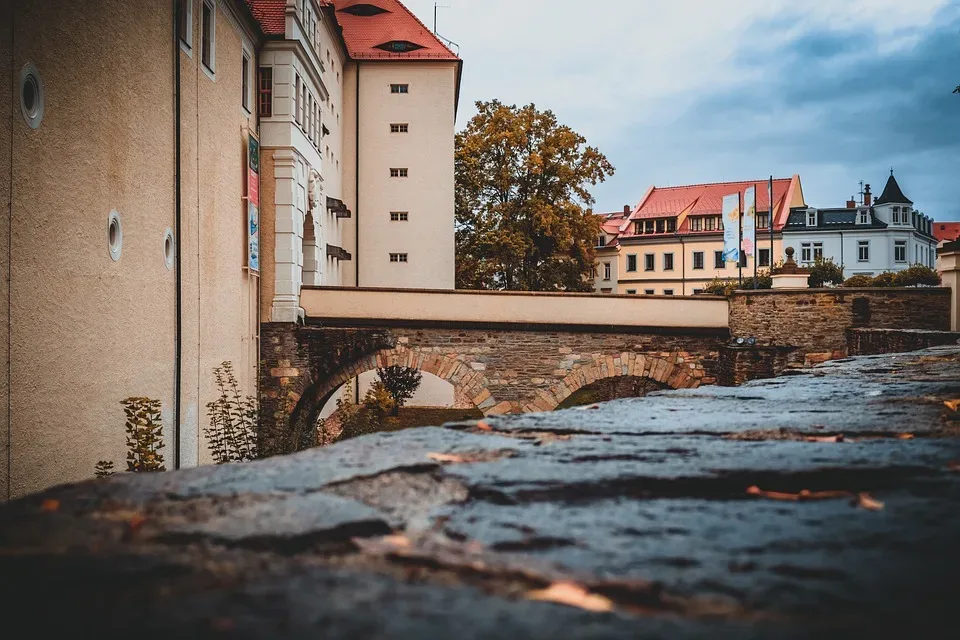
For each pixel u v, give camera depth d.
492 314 26.34
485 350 26.36
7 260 10.20
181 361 17.38
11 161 10.28
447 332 26.25
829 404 5.46
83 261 12.57
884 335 20.06
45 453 11.29
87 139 12.68
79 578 1.76
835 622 1.59
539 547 2.10
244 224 23.12
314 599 1.65
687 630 1.53
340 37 38.91
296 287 25.67
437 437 3.91
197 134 18.62
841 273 67.88
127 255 14.46
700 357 27.02
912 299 24.95
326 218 34.81
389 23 43.72
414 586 1.76
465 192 49.34
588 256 48.47
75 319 12.30
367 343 25.72
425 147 42.50
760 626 1.56
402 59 42.28
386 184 42.44
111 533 2.13
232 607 1.59
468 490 2.78
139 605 1.60
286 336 25.12
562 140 47.34
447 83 42.53
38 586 1.71
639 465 3.16
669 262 80.94
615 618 1.59
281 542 2.08
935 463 3.21
